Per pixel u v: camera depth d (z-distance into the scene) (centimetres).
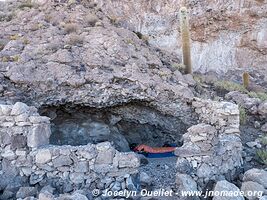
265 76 1369
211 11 1418
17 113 634
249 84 1284
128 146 1010
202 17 1423
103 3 1407
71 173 619
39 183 619
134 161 626
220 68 1403
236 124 745
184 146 671
